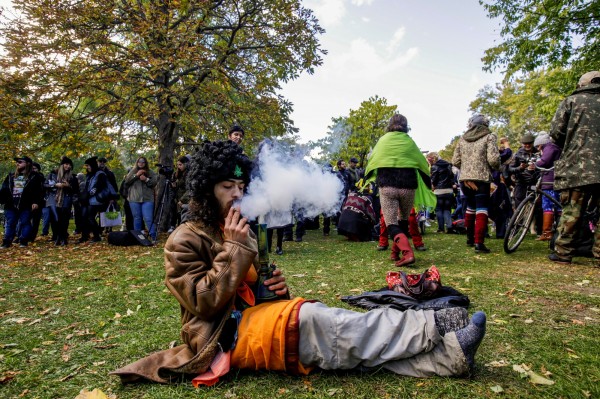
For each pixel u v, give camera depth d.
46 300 3.79
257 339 1.81
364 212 7.23
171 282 1.77
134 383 1.94
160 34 8.71
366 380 1.86
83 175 10.75
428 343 1.80
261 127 10.77
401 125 4.87
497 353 2.18
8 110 8.61
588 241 5.11
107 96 10.85
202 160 1.74
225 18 10.73
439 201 8.70
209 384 1.83
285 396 1.76
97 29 9.06
